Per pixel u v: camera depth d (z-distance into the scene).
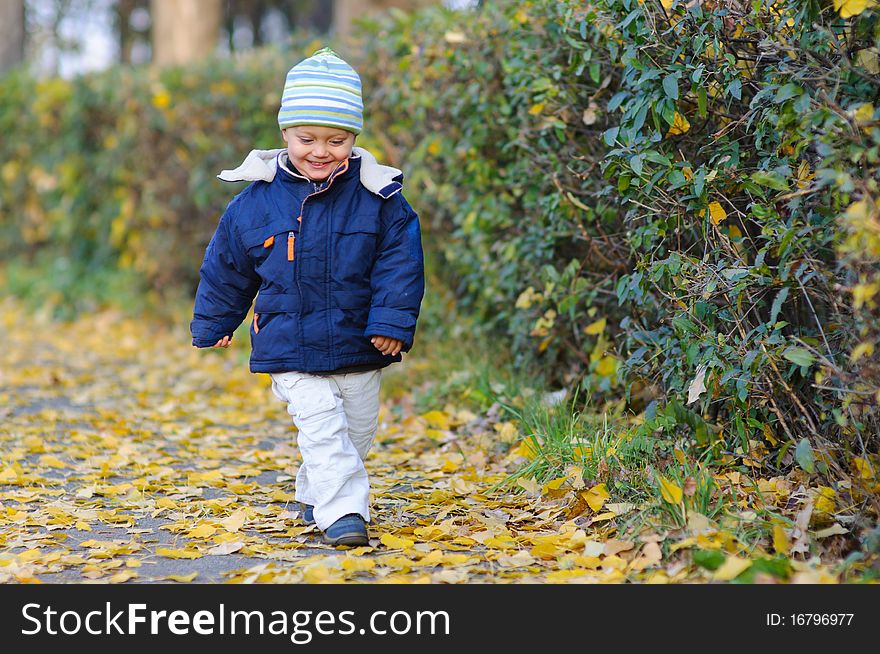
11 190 20.75
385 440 9.47
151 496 7.73
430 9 11.17
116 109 17.84
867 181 5.30
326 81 6.29
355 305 6.42
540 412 8.54
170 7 26.48
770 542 5.82
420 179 11.42
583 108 8.25
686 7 6.43
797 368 6.47
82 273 19.05
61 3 37.78
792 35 5.99
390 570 5.89
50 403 11.54
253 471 8.48
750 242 6.83
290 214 6.39
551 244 8.77
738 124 6.61
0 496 7.57
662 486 6.05
